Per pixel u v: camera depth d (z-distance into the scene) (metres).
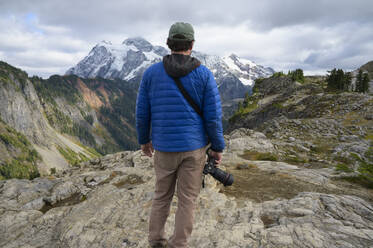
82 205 4.76
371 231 3.14
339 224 3.35
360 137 15.05
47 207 5.25
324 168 7.51
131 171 6.98
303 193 4.68
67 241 3.58
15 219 4.44
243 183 6.07
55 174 8.96
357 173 6.50
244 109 75.75
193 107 2.27
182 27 2.25
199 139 2.36
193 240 3.35
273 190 5.54
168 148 2.33
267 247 3.01
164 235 2.85
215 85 2.27
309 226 3.34
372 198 5.17
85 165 9.63
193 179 2.45
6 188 5.73
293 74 78.50
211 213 4.10
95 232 3.70
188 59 2.26
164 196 2.69
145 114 2.48
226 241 3.23
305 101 42.84
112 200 4.83
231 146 11.88
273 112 53.59
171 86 2.23
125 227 3.76
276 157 10.11
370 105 23.36
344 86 62.53
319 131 16.08
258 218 3.83
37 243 3.70
